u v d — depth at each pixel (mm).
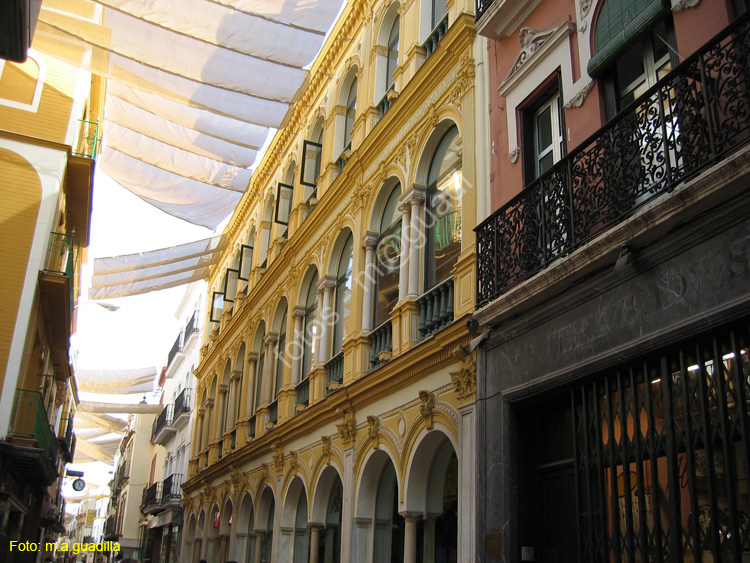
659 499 6082
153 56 10984
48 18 10570
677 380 6020
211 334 28609
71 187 16422
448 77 11523
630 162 6441
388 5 15062
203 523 24984
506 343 8383
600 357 6715
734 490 5293
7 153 14656
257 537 17812
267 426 17656
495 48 10219
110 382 33062
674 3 6707
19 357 13234
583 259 6840
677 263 5961
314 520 13945
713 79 5555
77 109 15555
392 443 11219
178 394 37562
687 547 5715
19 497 15586
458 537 8758
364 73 15664
